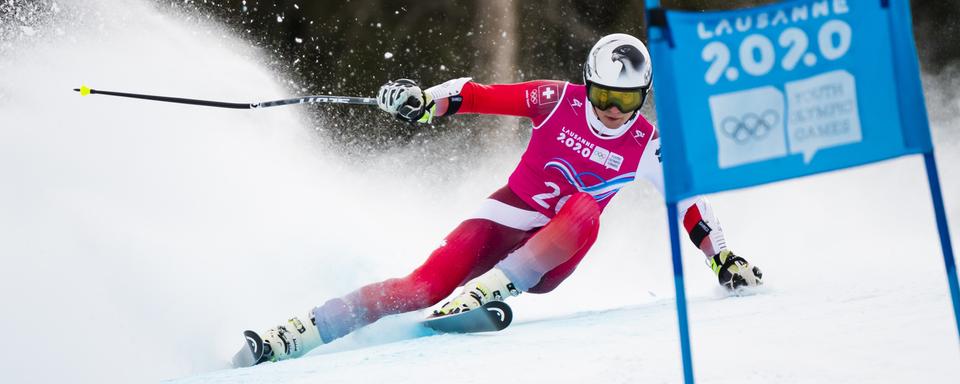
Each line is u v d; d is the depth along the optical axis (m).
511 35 58.97
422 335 16.61
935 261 21.23
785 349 10.93
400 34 57.47
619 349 12.09
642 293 23.80
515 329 15.67
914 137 8.20
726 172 8.18
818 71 8.23
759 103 8.21
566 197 17.53
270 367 13.82
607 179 17.38
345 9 55.81
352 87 55.53
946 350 9.96
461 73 58.22
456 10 58.47
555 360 11.74
